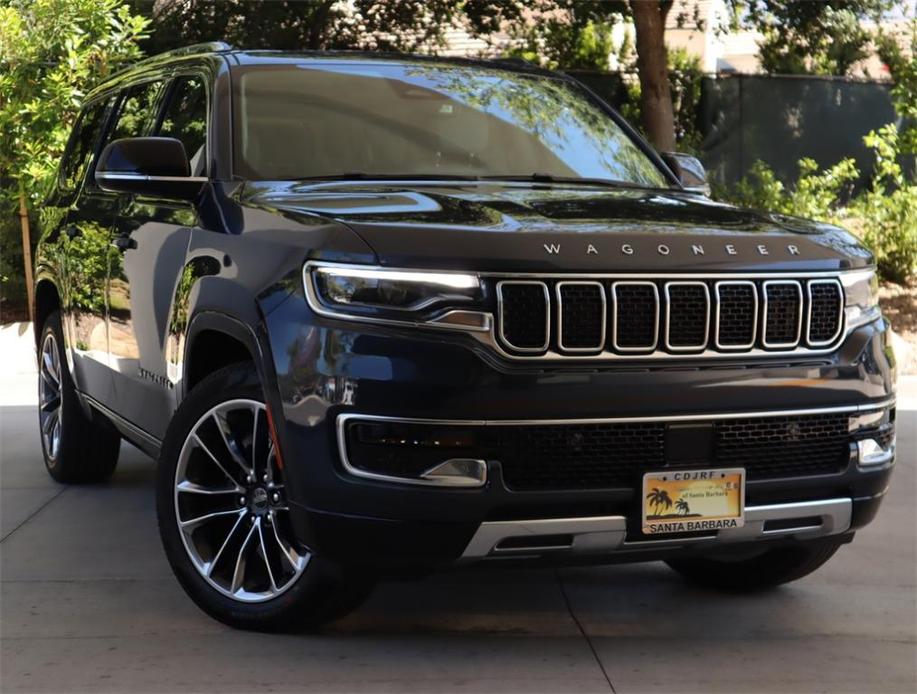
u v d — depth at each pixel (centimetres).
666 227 363
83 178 579
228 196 410
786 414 354
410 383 327
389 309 331
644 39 1242
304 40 1405
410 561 339
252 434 388
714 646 386
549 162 470
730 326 350
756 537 361
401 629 396
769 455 357
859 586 454
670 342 343
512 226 348
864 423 370
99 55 1057
